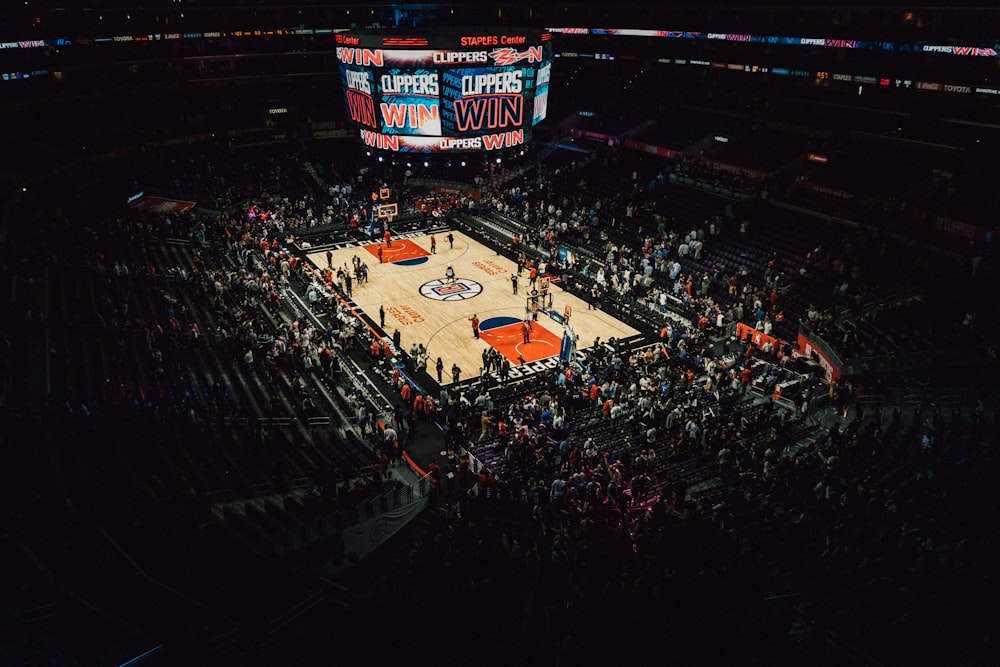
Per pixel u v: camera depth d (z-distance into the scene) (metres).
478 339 32.31
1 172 36.28
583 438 23.61
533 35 35.50
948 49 36.41
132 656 9.99
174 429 19.58
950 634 12.27
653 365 28.02
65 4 45.12
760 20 45.69
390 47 34.22
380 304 35.91
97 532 13.16
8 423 16.88
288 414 23.19
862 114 41.72
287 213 45.62
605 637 11.51
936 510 16.69
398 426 24.39
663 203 42.59
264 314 31.31
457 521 17.98
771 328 30.69
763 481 20.05
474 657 11.12
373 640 11.55
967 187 33.66
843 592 13.84
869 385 25.22
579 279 38.47
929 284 28.84
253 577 13.70
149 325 26.25
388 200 49.53
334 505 17.36
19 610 10.46
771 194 39.81
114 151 44.91
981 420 20.73
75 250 30.56
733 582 13.40
